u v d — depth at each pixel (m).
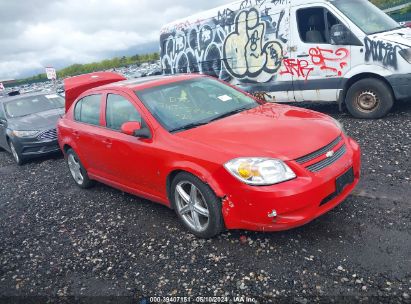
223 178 3.40
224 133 3.76
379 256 3.15
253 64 8.34
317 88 7.52
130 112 4.54
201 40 9.30
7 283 3.80
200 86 4.93
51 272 3.85
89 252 4.09
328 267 3.13
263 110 4.42
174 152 3.80
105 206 5.28
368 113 7.05
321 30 7.35
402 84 6.54
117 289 3.36
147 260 3.72
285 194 3.16
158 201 4.38
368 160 5.16
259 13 7.99
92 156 5.33
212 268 3.39
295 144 3.43
